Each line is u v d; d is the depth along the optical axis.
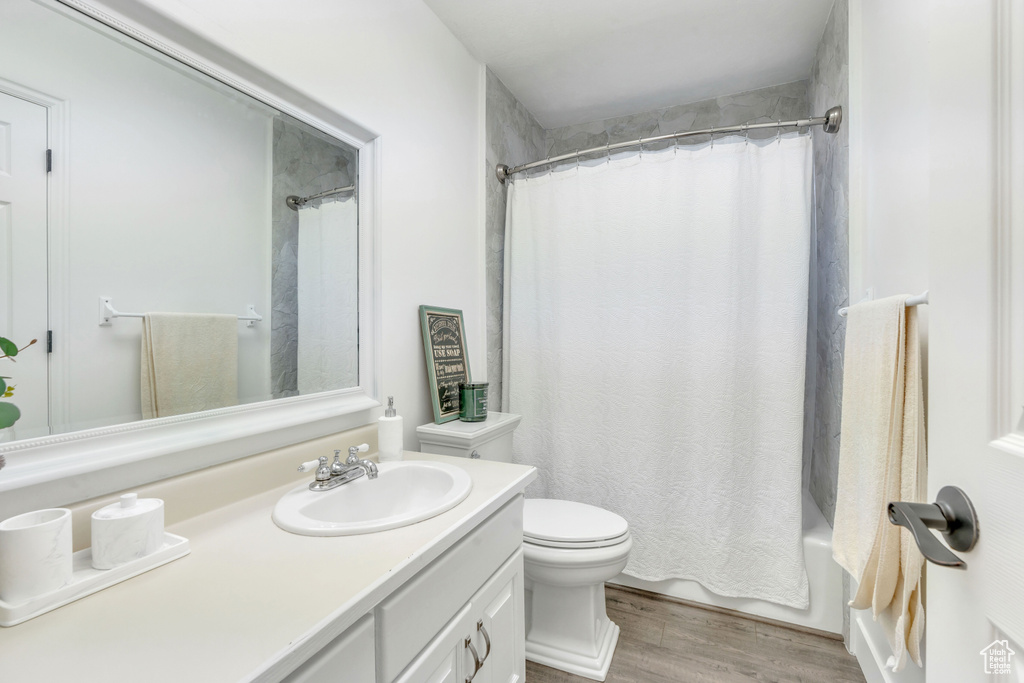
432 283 1.80
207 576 0.71
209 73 1.00
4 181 0.73
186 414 0.96
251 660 0.53
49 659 0.53
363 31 1.44
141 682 0.49
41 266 0.77
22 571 0.61
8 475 0.70
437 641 0.87
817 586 1.74
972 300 0.50
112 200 0.86
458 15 1.82
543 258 2.19
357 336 1.41
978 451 0.48
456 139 1.97
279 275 1.18
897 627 0.96
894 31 1.25
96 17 0.82
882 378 1.07
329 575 0.71
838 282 1.74
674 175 1.94
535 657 1.61
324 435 1.29
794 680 1.48
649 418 1.97
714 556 1.87
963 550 0.50
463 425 1.72
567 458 2.11
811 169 1.79
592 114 2.69
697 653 1.62
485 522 1.06
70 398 0.80
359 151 1.43
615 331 2.04
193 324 0.99
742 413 1.85
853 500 1.25
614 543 1.53
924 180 1.05
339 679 0.64
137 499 0.81
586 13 1.81
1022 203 0.43
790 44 2.02
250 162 1.11
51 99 0.78
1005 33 0.46
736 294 1.85
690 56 2.11
